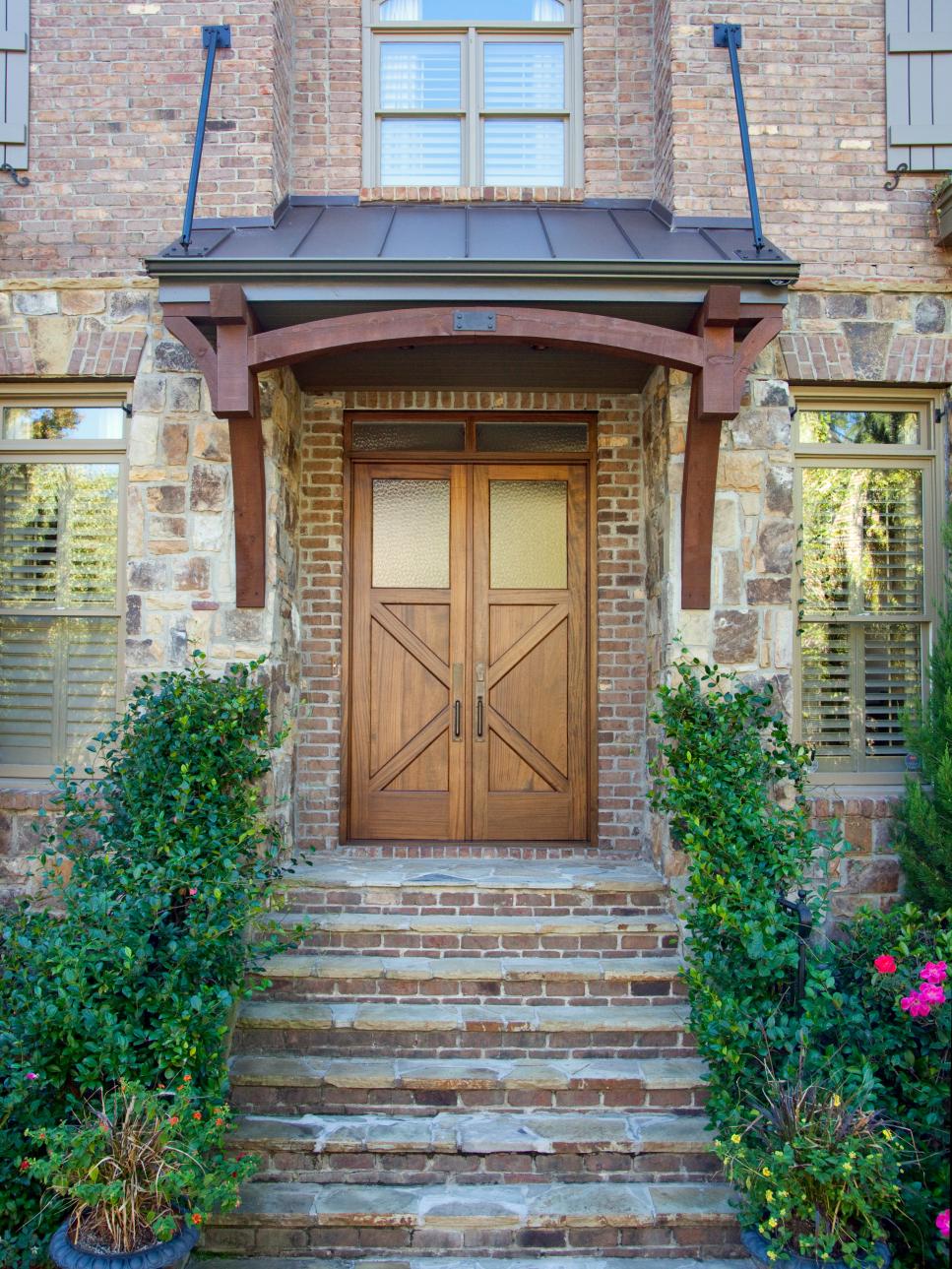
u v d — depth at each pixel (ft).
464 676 17.85
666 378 15.33
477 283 12.84
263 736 13.80
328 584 17.37
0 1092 9.79
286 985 13.43
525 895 14.74
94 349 15.23
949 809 14.15
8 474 15.99
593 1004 13.46
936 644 15.15
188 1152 9.37
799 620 15.94
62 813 14.80
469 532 17.98
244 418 13.17
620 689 17.34
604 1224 10.95
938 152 15.66
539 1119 12.03
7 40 15.56
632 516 17.43
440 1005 13.35
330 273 12.66
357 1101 12.18
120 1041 9.75
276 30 15.74
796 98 15.67
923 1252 9.35
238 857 12.94
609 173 17.13
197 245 13.83
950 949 10.83
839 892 14.97
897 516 16.16
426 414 17.78
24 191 15.49
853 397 15.81
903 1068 10.62
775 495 15.07
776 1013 11.21
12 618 15.93
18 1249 9.32
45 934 10.86
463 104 17.72
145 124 15.51
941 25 15.84
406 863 16.37
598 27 17.37
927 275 15.57
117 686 15.66
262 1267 10.69
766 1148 9.99
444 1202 11.12
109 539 15.87
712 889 11.67
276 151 15.69
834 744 15.92
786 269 12.76
